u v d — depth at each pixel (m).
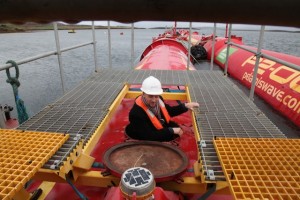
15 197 2.09
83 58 20.23
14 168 1.91
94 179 2.38
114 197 2.07
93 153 3.20
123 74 5.65
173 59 8.19
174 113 3.82
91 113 3.42
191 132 3.78
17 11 0.46
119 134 3.67
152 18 0.47
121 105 4.76
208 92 4.42
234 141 2.40
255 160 2.05
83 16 0.47
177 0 0.42
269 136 2.82
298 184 1.74
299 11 0.40
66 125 3.04
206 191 2.13
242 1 0.41
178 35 17.42
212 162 2.16
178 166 2.37
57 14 0.47
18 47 28.14
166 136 3.26
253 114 3.45
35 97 10.94
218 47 14.20
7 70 3.09
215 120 3.23
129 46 30.83
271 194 1.62
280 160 2.07
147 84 3.35
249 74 9.20
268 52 8.97
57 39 4.42
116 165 2.37
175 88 5.29
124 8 0.44
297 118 6.03
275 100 7.07
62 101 3.88
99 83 4.92
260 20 0.43
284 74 7.21
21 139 2.39
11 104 9.99
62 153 2.22
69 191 2.59
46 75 14.30
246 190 1.68
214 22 0.46
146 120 3.34
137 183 1.75
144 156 2.53
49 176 2.26
